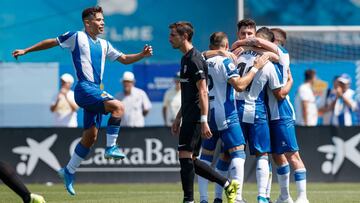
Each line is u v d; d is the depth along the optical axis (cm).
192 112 2742
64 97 4978
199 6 6159
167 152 4534
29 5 6175
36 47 2998
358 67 5822
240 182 2858
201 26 6169
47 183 4525
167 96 5041
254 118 2870
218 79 2858
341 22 6091
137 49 6147
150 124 5859
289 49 6041
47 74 5941
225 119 2852
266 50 2895
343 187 4175
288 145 2934
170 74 5897
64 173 3077
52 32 6181
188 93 2747
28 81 5941
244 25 2970
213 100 2866
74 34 3012
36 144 4556
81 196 3622
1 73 5928
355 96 5769
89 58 3012
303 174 2970
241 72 2889
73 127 4553
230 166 2916
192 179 2766
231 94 2866
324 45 6047
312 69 5322
